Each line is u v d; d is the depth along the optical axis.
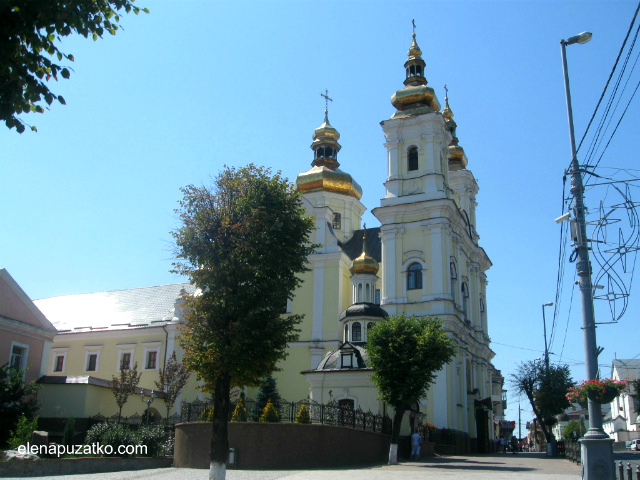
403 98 51.72
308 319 51.38
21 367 35.78
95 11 10.39
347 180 61.91
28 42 9.52
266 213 19.55
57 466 21.61
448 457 36.84
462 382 47.38
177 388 43.09
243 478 20.05
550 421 53.19
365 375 34.34
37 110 10.05
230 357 18.44
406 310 46.59
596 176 16.70
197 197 20.22
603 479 15.04
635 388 58.06
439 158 50.22
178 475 21.77
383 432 31.50
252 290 19.05
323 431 26.25
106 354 53.97
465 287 53.94
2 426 28.36
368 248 58.50
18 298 35.97
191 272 19.56
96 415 35.19
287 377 50.16
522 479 19.92
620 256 15.80
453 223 50.41
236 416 28.67
